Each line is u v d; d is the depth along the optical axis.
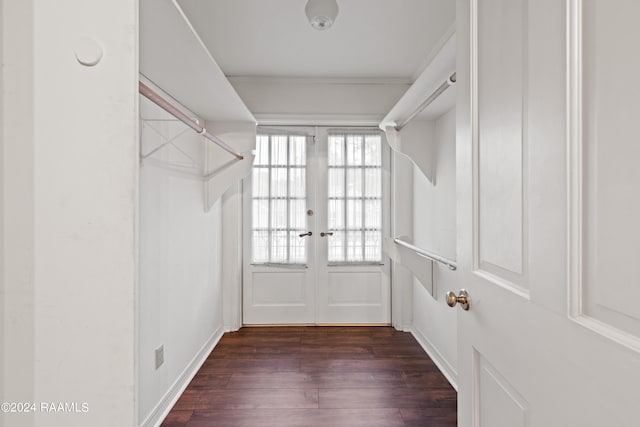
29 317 0.60
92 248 0.60
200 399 2.10
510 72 0.73
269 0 1.89
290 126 3.42
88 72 0.60
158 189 1.93
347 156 3.44
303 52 2.56
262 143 3.42
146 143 1.78
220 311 3.22
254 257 3.45
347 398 2.10
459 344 1.00
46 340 0.60
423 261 2.70
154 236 1.88
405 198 3.27
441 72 1.76
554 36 0.57
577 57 0.53
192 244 2.49
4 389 0.61
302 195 3.44
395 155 3.29
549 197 0.59
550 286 0.59
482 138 0.86
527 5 0.67
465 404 0.96
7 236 0.60
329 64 2.78
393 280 3.42
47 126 0.60
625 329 0.46
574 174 0.53
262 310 3.46
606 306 0.49
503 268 0.77
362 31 2.24
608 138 0.48
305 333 3.26
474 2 0.89
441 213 2.50
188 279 2.40
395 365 2.56
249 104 3.05
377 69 2.88
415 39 2.35
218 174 2.79
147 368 1.80
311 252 3.46
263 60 2.70
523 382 0.68
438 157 2.58
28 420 0.61
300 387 2.23
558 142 0.57
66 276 0.60
